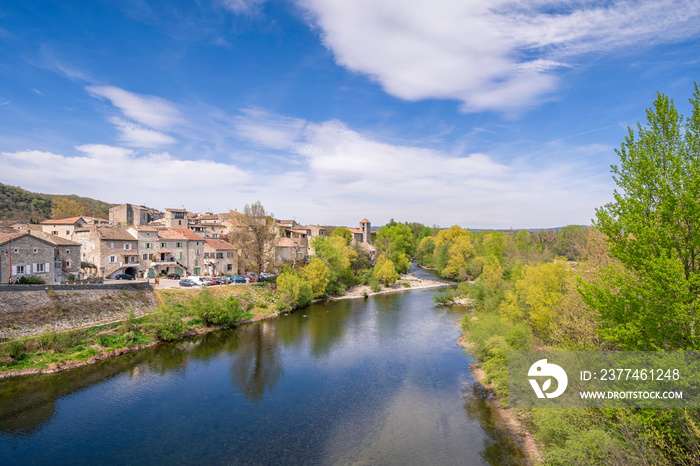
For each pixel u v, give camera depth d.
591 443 17.03
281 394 31.56
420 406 29.38
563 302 30.77
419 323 56.94
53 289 40.94
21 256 46.28
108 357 38.09
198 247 76.12
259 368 37.56
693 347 14.25
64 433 24.89
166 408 28.78
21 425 25.75
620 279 16.45
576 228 111.19
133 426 26.00
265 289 69.62
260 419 27.27
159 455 22.69
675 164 15.27
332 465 21.88
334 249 85.75
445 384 33.69
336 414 28.09
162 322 44.28
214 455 22.78
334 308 69.12
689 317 13.70
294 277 68.31
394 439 24.64
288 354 41.97
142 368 36.72
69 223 80.25
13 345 33.44
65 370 34.41
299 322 57.47
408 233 148.38
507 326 37.94
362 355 41.72
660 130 16.44
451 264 108.00
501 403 29.11
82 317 41.28
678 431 15.44
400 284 99.00
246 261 77.31
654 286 14.96
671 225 15.20
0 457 22.17
